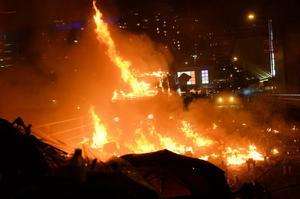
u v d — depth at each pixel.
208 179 6.03
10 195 3.53
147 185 4.12
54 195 3.32
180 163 6.21
